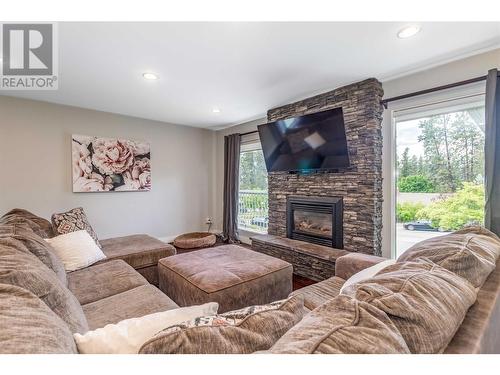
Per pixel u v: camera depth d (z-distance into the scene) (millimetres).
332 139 2820
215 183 5375
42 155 3398
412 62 2266
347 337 517
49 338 569
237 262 2170
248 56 2141
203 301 1705
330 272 2707
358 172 2756
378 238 2695
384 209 2744
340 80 2676
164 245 2787
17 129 3227
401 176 2664
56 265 1541
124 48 1997
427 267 863
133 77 2562
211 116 4164
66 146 3570
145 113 3973
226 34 1812
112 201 4008
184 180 4879
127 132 4141
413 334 582
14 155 3217
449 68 2285
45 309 702
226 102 3395
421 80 2457
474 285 869
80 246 2137
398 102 2619
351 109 2781
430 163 2475
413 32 1800
